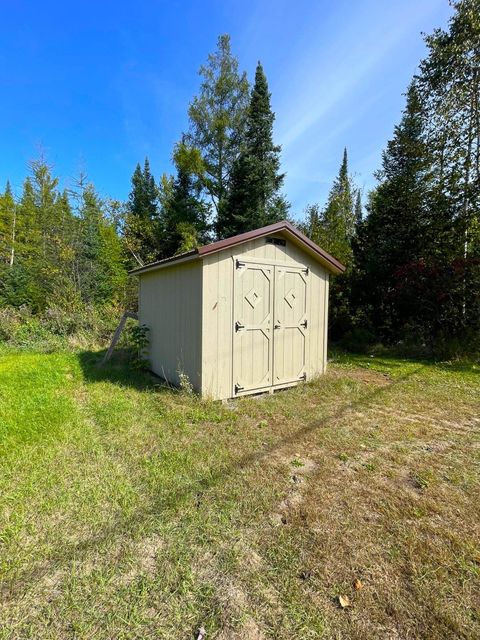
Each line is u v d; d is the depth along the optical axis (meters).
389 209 10.66
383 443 3.37
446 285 8.62
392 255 10.38
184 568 1.74
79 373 5.89
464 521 2.17
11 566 1.72
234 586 1.64
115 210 18.39
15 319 9.85
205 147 18.44
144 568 1.74
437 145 9.42
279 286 5.28
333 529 2.07
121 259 16.38
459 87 8.85
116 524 2.06
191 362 4.74
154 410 4.13
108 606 1.52
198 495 2.40
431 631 1.43
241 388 4.87
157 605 1.53
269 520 2.15
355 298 11.26
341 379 5.98
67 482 2.51
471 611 1.53
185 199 18.48
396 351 9.15
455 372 6.70
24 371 5.84
